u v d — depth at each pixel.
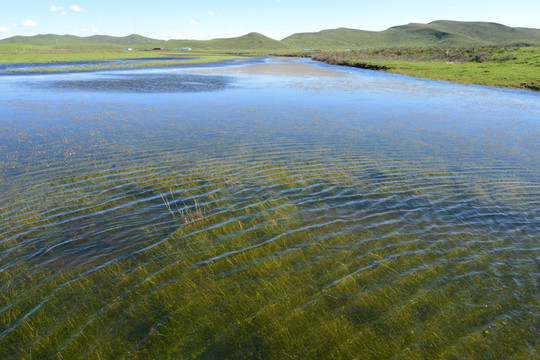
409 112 25.12
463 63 66.44
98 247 7.49
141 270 6.76
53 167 12.53
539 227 8.58
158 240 7.80
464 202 10.01
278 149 15.35
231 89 38.06
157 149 15.08
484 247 7.66
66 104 26.88
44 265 6.86
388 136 18.03
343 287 6.37
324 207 9.58
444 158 14.38
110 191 10.43
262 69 71.94
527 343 5.18
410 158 14.32
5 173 11.83
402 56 86.44
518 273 6.76
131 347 5.09
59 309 5.76
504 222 8.81
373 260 7.16
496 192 10.79
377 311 5.81
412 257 7.26
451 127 20.44
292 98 31.50
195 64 91.00
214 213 9.12
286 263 7.06
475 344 5.17
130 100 29.39
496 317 5.67
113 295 6.09
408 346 5.14
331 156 14.41
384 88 39.56
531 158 14.58
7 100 28.39
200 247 7.57
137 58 117.75
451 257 7.27
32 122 20.31
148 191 10.48
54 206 9.38
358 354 5.02
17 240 7.71
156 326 5.47
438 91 37.12
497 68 53.31
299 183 11.30
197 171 12.31
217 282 6.48
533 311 5.79
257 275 6.69
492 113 25.11
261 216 8.99
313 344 5.19
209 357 4.95
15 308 5.76
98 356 4.93
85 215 8.91
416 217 9.05
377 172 12.50
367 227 8.50
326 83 44.56
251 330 5.42
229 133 18.20
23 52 122.19
